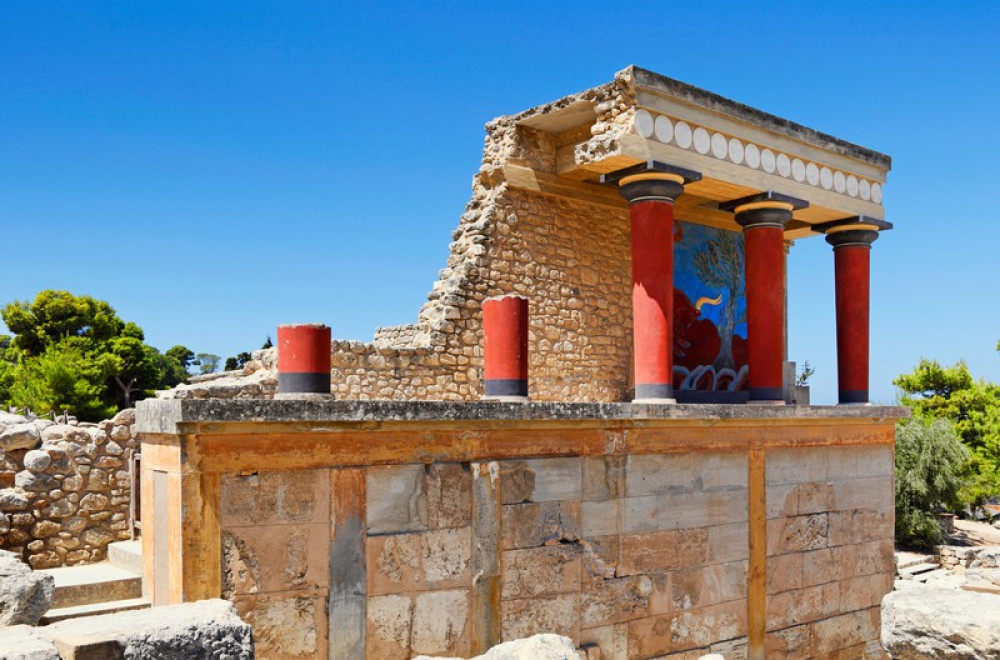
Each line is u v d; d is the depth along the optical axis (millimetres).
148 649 5480
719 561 12852
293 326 9797
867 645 15047
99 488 11359
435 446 9969
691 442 12633
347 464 9297
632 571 11750
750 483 13391
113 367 43812
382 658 9422
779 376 14758
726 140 14078
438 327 13703
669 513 12258
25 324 47500
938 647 7020
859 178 16562
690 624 12383
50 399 38562
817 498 14461
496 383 11141
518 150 14336
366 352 12969
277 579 8766
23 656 4984
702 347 17000
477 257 14008
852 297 16781
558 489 11055
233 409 8422
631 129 12695
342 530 9219
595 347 15398
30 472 10914
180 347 68250
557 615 10891
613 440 11688
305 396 9758
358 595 9281
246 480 8656
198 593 8266
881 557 15555
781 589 13703
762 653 13297
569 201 15203
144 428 9055
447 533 9992
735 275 17812
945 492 31266
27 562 10695
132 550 10539
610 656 11406
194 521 8289
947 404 42094
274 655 8703
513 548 10555
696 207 16922
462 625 10039
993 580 15156
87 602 9406
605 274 15680
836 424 14875
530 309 14539
